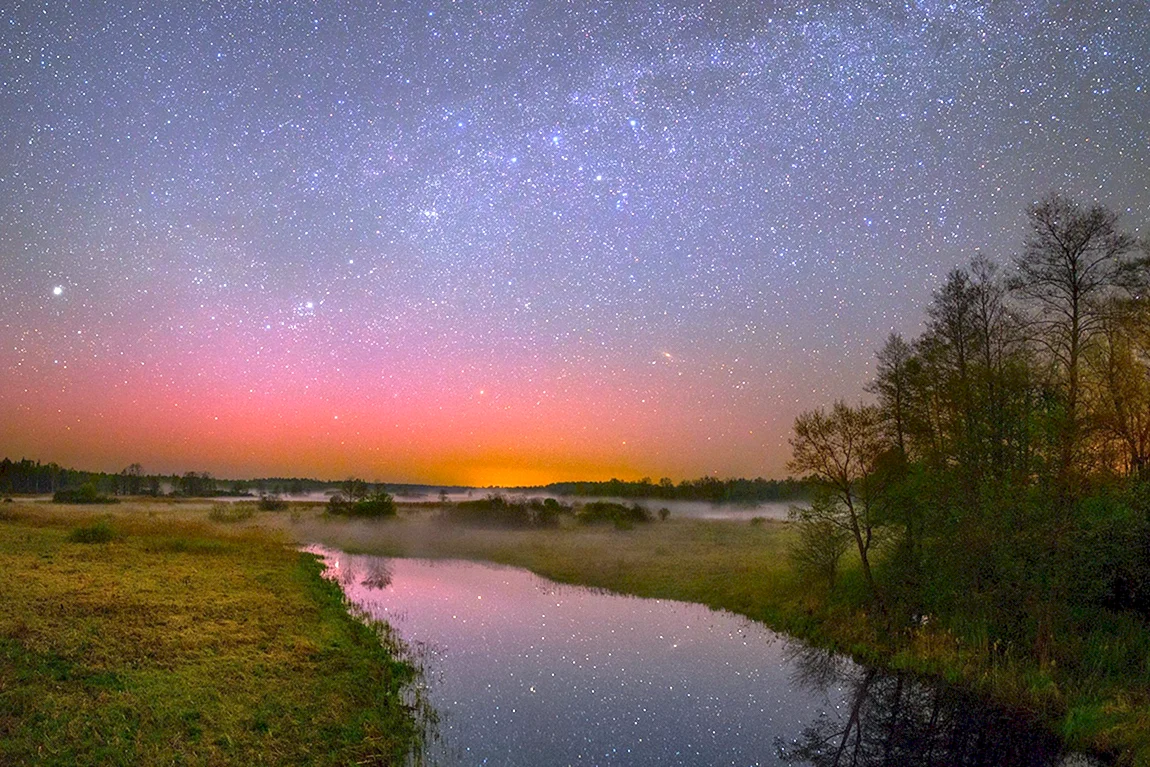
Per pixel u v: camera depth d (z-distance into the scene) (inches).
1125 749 510.3
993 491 778.2
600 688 660.1
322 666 624.7
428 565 1557.6
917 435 990.4
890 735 572.4
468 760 472.7
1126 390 847.1
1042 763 516.1
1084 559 703.1
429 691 619.5
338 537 2042.3
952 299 1003.3
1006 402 831.7
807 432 946.7
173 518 2133.4
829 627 880.9
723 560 1437.0
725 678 712.4
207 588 936.9
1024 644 716.7
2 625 631.8
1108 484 765.3
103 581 911.7
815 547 1005.8
